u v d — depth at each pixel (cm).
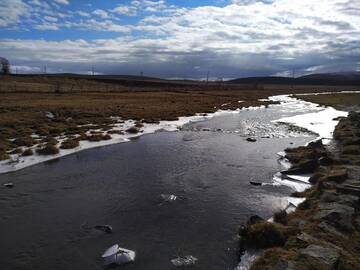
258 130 4434
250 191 2011
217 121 5394
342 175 1905
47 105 6153
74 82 17175
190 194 1973
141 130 4291
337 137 3522
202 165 2630
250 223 1447
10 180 2220
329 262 1039
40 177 2295
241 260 1237
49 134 3719
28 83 14150
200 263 1245
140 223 1585
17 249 1351
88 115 5234
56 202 1847
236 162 2717
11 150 2917
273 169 2497
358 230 1312
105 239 1432
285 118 5762
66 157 2862
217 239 1424
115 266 1223
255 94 13512
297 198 1836
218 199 1889
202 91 13988
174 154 3006
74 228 1534
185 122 5197
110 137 3697
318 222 1367
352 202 1523
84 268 1217
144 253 1315
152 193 1989
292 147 3259
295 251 1162
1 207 1772
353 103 8488
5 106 5628
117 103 7294
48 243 1398
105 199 1895
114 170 2481
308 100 10081
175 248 1353
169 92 12588
